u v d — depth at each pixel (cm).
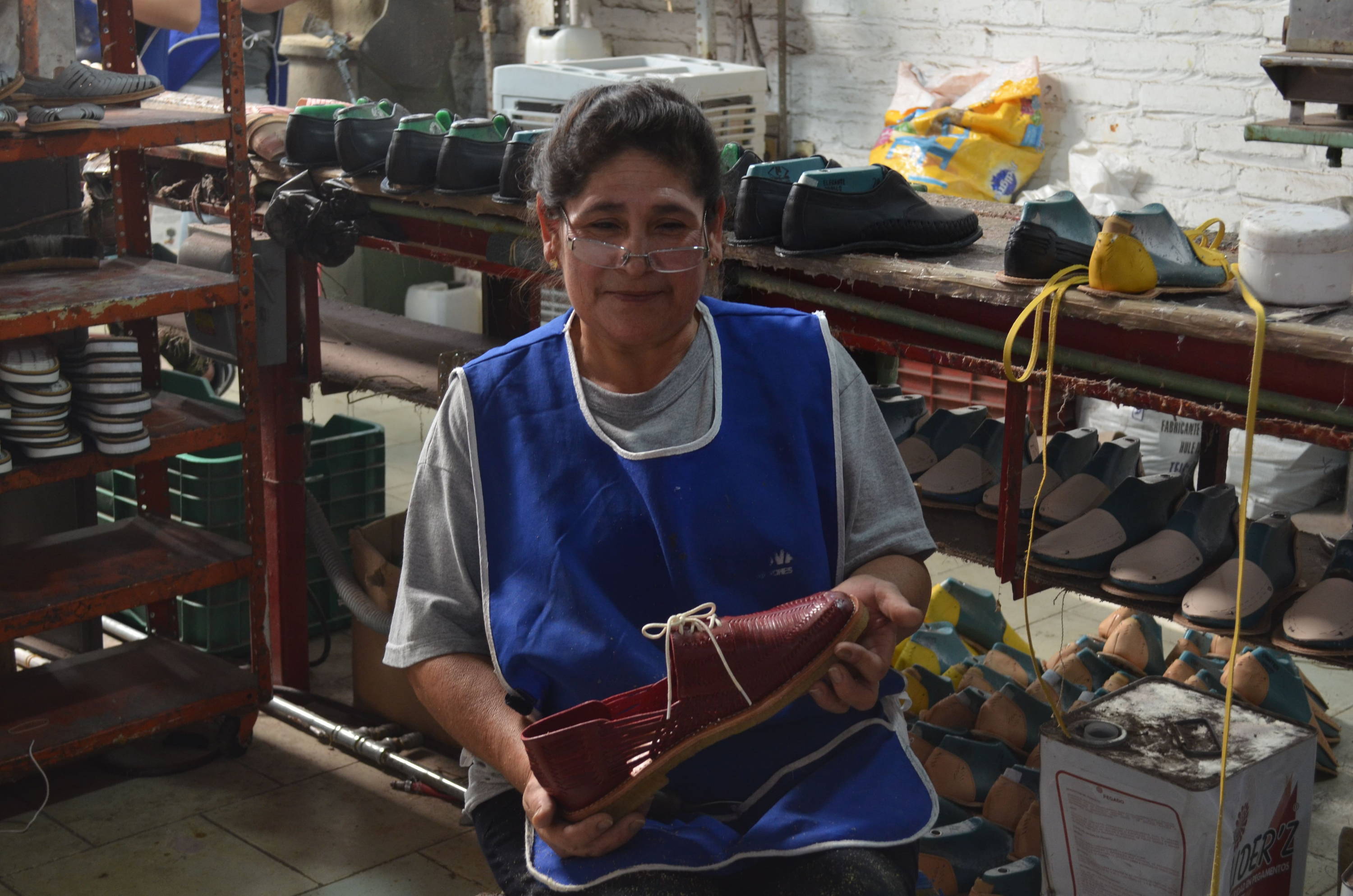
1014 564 200
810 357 138
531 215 187
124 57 266
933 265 191
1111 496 202
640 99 126
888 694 134
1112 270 167
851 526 139
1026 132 405
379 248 265
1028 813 210
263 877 228
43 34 241
